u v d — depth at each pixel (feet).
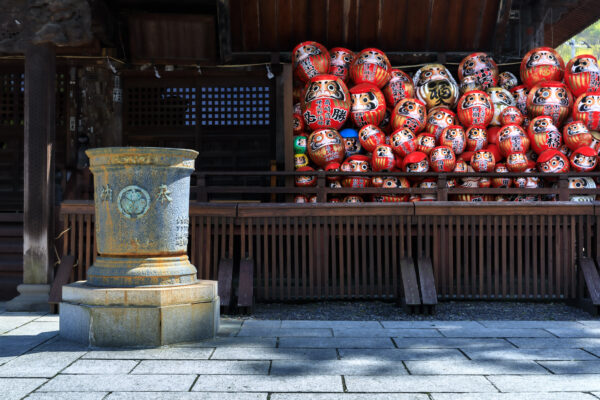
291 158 24.39
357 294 20.67
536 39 30.30
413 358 12.39
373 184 23.36
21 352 13.03
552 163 23.30
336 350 13.21
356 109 25.09
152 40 28.35
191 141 29.35
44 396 9.61
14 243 22.50
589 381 10.57
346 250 22.86
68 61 28.27
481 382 10.50
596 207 20.51
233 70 29.19
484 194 23.76
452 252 20.66
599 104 24.02
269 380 10.64
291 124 24.68
